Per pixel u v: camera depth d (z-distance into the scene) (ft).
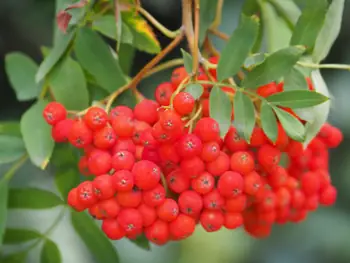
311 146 1.43
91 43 1.45
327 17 1.37
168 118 1.24
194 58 1.31
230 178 1.28
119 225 1.30
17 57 1.57
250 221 1.43
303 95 1.30
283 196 1.40
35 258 1.52
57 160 1.50
